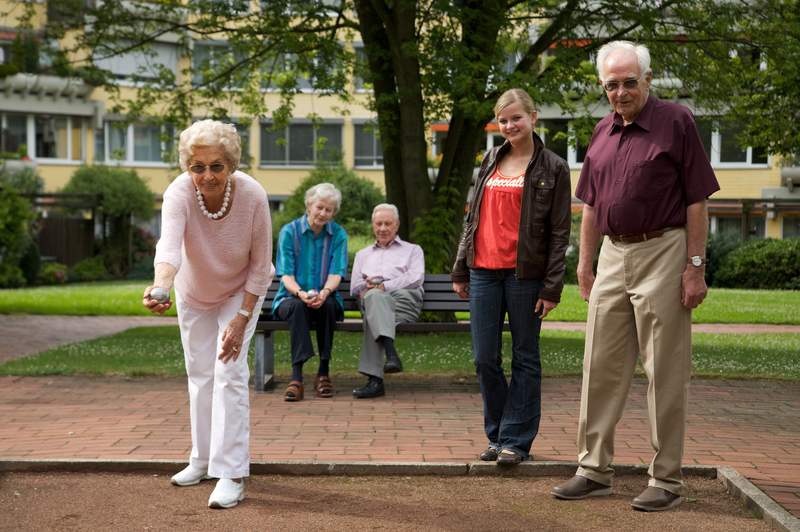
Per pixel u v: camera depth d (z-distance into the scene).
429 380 8.73
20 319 16.05
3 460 5.31
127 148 41.00
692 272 4.55
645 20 12.46
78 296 21.62
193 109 16.67
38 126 39.59
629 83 4.55
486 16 12.27
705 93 13.84
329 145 41.31
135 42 15.52
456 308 8.52
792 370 9.47
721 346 11.84
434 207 13.03
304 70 15.18
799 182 35.22
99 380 8.73
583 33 13.34
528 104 5.43
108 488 4.95
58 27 15.45
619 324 4.79
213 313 5.03
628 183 4.62
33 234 31.20
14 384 8.48
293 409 7.24
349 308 8.68
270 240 4.84
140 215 34.09
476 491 4.93
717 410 7.31
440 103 13.66
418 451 5.75
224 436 4.71
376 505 4.66
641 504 4.57
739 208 35.78
